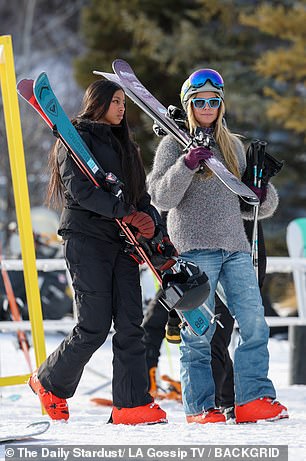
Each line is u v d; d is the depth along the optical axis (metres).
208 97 12.57
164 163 12.61
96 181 11.80
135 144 12.70
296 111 45.81
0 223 50.41
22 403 17.30
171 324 12.95
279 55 45.53
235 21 54.44
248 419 12.36
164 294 11.91
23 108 56.59
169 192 12.13
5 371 22.52
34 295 14.69
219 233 12.41
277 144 55.19
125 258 12.37
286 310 38.69
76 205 12.23
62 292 27.73
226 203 12.49
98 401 17.34
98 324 12.23
